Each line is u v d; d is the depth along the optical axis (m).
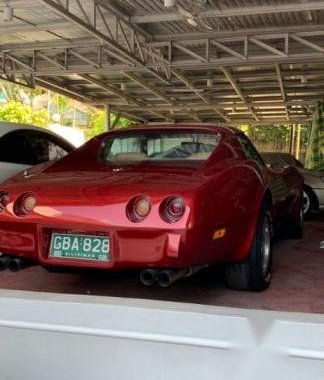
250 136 30.06
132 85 15.00
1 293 1.77
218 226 3.04
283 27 9.60
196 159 3.79
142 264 2.85
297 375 1.46
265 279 3.82
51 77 14.35
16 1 8.25
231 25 9.62
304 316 1.54
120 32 9.98
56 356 1.66
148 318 1.57
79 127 36.91
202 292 3.76
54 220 2.99
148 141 4.04
